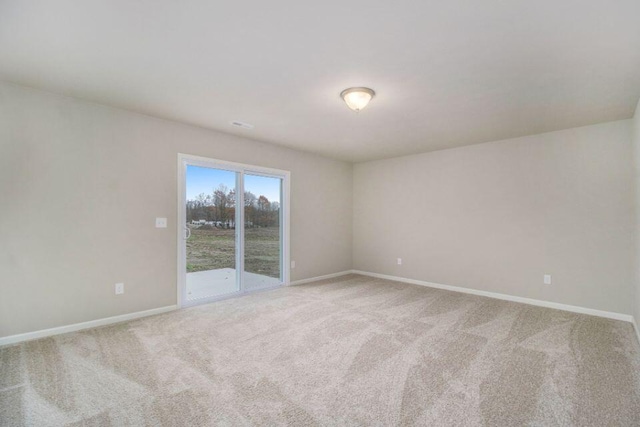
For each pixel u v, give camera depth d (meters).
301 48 2.13
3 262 2.68
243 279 4.50
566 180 3.87
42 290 2.87
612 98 2.92
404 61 2.30
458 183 4.86
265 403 1.91
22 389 2.03
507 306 3.98
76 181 3.05
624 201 3.49
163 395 1.98
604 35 1.94
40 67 2.42
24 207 2.78
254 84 2.70
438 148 4.96
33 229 2.82
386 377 2.22
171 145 3.71
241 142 4.41
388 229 5.74
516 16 1.77
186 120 3.68
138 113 3.44
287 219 5.04
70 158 3.01
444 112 3.35
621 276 3.50
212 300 4.12
